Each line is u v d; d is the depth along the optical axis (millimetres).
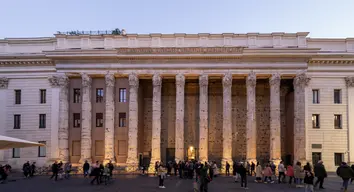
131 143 54000
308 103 55906
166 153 60469
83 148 54594
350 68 56219
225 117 53906
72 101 57562
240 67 54469
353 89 56000
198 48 54094
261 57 54188
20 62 58062
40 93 58312
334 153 55406
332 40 57094
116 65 55469
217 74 54719
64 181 40969
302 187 34375
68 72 55938
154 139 53719
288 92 60312
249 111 53906
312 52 53344
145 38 56281
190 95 61531
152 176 47094
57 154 55781
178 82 54562
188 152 60406
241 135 59906
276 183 38406
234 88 60938
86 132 54906
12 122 58156
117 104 57281
